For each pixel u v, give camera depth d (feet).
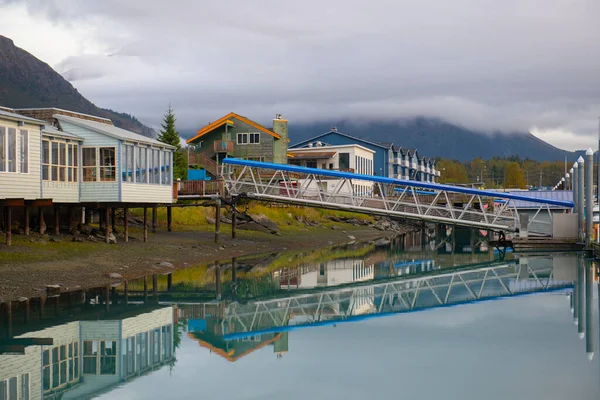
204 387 46.06
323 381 47.39
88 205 109.40
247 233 171.94
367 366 51.29
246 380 47.62
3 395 43.98
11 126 86.43
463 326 67.62
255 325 69.05
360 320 72.13
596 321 69.51
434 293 94.12
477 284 103.30
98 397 43.73
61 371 49.83
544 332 63.82
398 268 128.36
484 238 218.38
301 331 65.77
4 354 53.98
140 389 45.62
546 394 43.70
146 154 116.78
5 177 85.30
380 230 249.75
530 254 153.89
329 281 107.96
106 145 107.86
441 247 184.14
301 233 197.26
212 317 73.00
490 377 47.83
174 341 60.64
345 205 154.71
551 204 175.73
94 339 59.67
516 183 615.16
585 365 51.06
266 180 196.24
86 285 83.76
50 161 99.30
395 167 367.45
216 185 145.38
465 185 286.46
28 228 97.96
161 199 122.21
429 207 159.12
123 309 73.82
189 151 221.25
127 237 116.78
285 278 109.70
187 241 136.05
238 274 110.22
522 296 88.99
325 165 283.38
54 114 110.11
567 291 92.68
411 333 64.18
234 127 233.76
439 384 46.19
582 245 157.69
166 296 84.69
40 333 60.90
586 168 153.07
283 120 243.81
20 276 80.18
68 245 100.68
